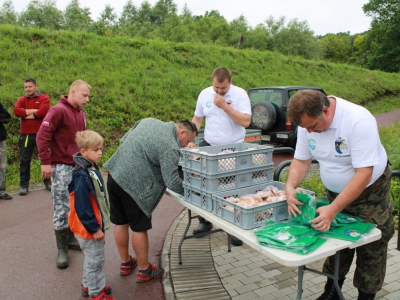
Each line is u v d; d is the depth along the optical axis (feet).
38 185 21.58
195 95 40.91
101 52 42.52
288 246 6.56
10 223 16.08
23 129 19.86
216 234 14.42
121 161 9.99
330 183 8.36
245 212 7.59
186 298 10.02
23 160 19.81
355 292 10.12
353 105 7.60
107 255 13.03
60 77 33.96
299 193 7.69
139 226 10.48
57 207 12.01
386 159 8.06
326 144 7.88
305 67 69.21
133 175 9.84
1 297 10.45
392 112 59.31
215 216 8.68
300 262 6.18
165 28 136.46
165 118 34.42
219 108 13.07
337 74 72.18
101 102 32.63
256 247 6.92
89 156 9.56
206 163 9.00
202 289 10.48
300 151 8.77
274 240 6.84
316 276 11.09
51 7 115.03
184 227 15.17
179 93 39.93
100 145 9.60
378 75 81.25
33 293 10.67
